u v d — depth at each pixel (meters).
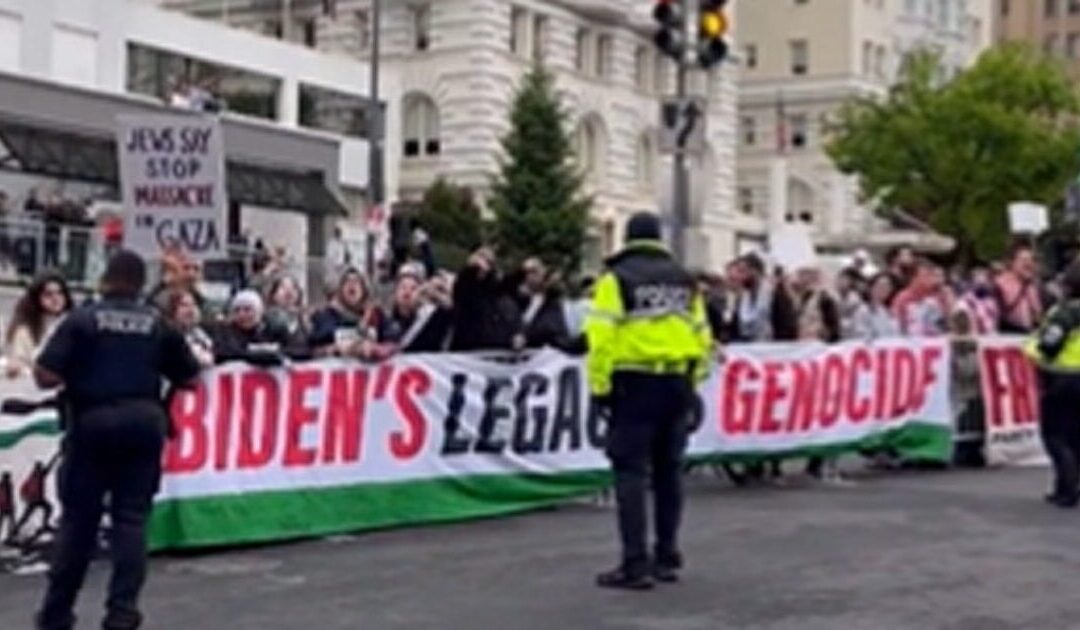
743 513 12.41
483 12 56.75
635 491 9.27
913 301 16.47
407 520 11.80
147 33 44.72
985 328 16.67
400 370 11.75
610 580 9.31
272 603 8.84
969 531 11.59
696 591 9.21
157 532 10.36
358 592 9.16
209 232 11.64
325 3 58.25
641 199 63.34
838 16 78.75
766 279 15.87
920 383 15.84
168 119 11.71
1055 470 13.23
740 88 80.69
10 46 39.72
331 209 43.88
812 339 15.41
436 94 57.28
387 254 32.16
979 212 58.91
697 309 9.48
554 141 51.78
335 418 11.34
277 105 50.03
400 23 58.06
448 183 53.09
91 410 7.79
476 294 12.98
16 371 9.91
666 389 9.24
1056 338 13.13
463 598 8.98
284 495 11.05
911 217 61.31
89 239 25.59
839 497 13.52
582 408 13.01
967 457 16.41
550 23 59.41
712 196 66.56
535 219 50.78
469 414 12.20
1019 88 59.09
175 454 10.45
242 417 10.81
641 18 63.38
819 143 77.94
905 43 81.88
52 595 7.92
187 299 10.70
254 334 11.74
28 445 9.98
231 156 41.56
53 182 36.72
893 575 9.76
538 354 12.67
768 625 8.33
